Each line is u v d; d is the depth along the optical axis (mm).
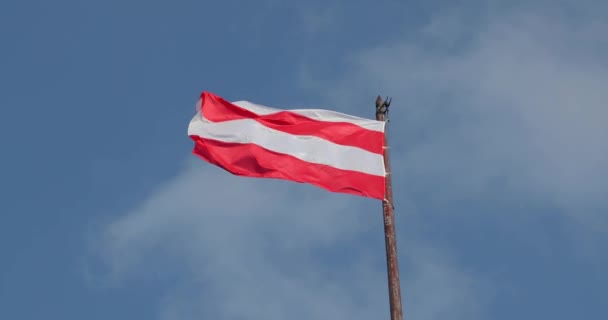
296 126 54719
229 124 55125
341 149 53656
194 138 54938
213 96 55719
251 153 54156
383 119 54406
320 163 53469
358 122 54406
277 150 54125
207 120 55188
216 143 54719
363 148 53438
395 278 45625
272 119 55125
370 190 52312
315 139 54188
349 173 52906
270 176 53438
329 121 54844
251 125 54875
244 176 53844
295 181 53219
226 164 54219
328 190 52750
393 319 44344
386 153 53375
